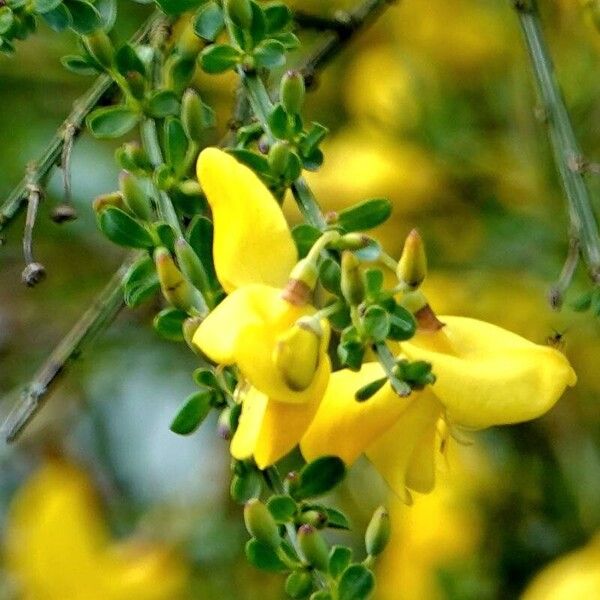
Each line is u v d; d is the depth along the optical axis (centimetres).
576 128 53
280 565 41
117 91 45
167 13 44
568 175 47
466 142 54
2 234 45
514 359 42
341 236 41
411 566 54
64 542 52
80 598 51
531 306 54
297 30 50
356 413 41
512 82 54
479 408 41
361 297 41
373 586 41
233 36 43
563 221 54
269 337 40
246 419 41
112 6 44
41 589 51
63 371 45
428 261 54
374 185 54
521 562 54
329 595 41
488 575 54
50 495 52
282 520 42
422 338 42
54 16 43
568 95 53
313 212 42
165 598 52
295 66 51
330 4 54
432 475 42
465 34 54
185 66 44
